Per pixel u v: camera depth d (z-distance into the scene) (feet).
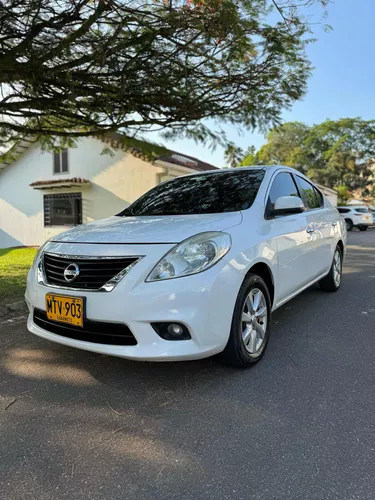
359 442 6.51
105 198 43.75
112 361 10.02
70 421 7.33
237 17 11.51
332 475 5.72
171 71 13.67
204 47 12.69
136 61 13.04
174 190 12.81
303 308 14.99
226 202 11.06
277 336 11.83
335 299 16.38
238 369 9.32
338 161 129.18
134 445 6.56
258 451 6.32
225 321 8.32
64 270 8.61
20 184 52.11
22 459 6.24
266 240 9.98
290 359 10.02
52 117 17.31
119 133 17.17
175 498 5.34
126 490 5.52
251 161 136.87
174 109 15.72
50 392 8.48
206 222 9.13
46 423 7.28
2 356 10.53
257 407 7.68
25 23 11.26
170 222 9.46
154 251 8.02
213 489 5.50
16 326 13.20
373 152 131.34
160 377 9.06
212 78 14.42
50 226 49.37
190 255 8.00
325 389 8.41
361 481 5.58
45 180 49.37
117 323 7.82
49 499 5.36
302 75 14.60
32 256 34.76
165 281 7.71
